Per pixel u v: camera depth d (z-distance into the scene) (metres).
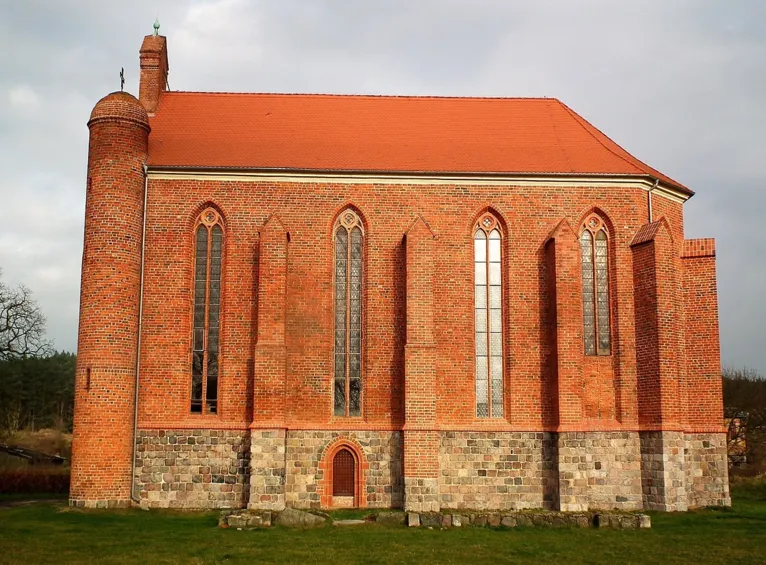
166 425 31.17
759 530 26.30
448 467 31.67
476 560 20.81
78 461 29.78
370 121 37.62
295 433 31.50
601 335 33.31
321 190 33.47
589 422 32.09
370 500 31.19
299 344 32.34
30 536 23.88
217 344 32.44
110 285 30.78
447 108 38.94
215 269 33.00
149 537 23.91
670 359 31.97
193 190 33.09
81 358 30.55
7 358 62.47
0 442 63.59
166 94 38.97
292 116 37.69
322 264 33.00
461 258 33.41
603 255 34.00
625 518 26.86
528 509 31.17
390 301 32.84
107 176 31.52
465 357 32.69
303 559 20.67
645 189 34.38
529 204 33.91
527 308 33.16
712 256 34.44
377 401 32.06
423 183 33.78
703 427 33.44
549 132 37.19
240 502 30.72
